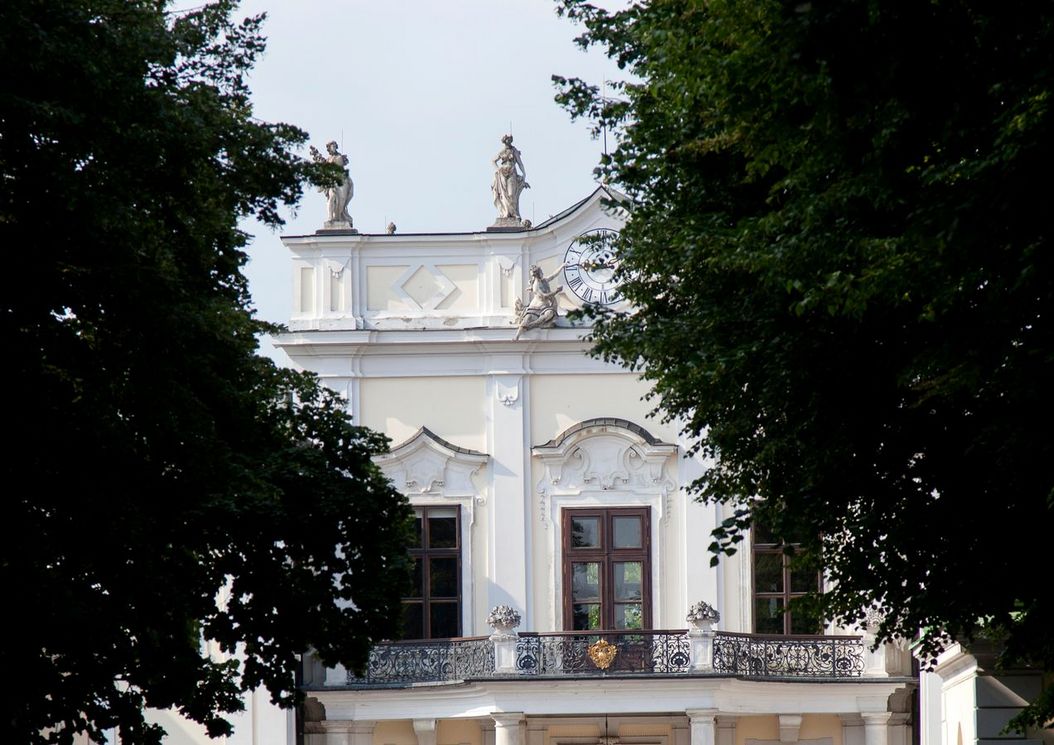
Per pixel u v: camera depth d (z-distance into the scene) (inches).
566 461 4244.6
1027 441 1846.7
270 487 2333.9
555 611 4217.5
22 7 1876.2
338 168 2361.0
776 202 2193.7
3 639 2085.4
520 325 4244.6
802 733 4160.9
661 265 2324.1
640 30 2169.0
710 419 2351.1
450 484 4264.3
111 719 2305.6
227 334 2166.6
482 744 4175.7
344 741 4143.7
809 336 2081.7
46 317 2020.2
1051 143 1592.0
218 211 2167.8
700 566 4200.3
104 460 2086.6
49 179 1903.3
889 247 1738.4
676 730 4180.6
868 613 4084.6
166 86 2159.2
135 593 2217.0
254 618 2482.8
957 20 1571.1
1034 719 2194.9
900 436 2119.8
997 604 2110.0
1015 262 1673.2
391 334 4269.2
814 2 1561.3
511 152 4328.3
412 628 4222.4
